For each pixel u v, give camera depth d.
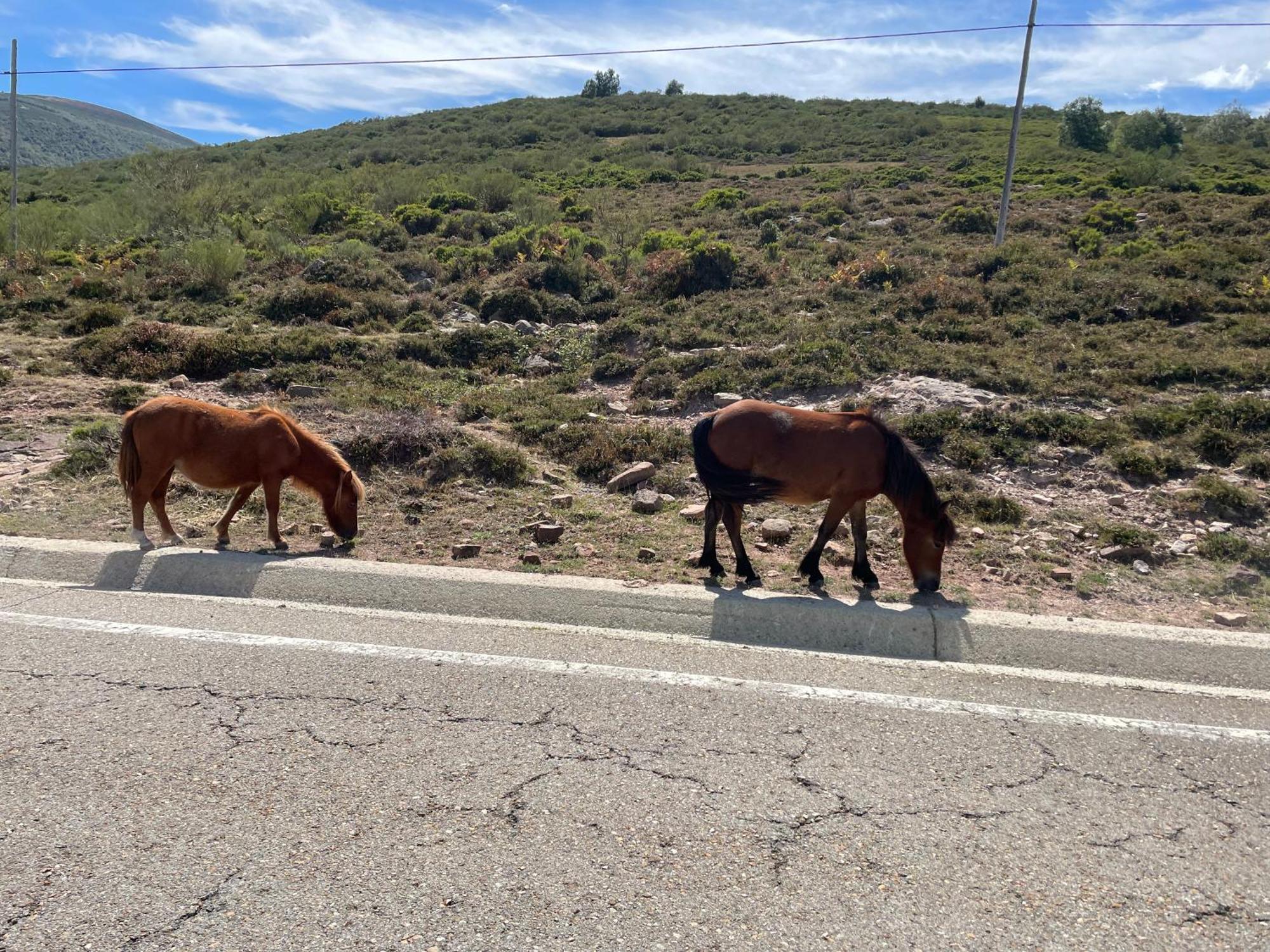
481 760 3.90
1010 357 13.06
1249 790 3.84
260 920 2.89
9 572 6.52
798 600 5.91
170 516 7.99
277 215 29.36
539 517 8.11
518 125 56.44
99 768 3.77
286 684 4.61
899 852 3.33
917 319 15.62
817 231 26.03
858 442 6.30
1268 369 11.88
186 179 33.25
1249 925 2.98
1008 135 47.69
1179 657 5.30
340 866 3.16
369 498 8.55
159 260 22.67
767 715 4.41
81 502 8.19
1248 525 8.08
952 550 7.46
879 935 2.88
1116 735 4.32
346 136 59.34
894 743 4.17
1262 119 53.53
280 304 18.08
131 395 11.84
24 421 10.76
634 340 15.65
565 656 5.11
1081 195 29.50
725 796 3.67
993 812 3.61
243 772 3.75
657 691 4.65
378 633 5.39
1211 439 9.50
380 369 13.88
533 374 14.49
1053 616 5.86
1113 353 12.91
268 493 7.14
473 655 5.06
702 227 27.31
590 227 27.80
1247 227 21.30
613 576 6.60
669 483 9.02
